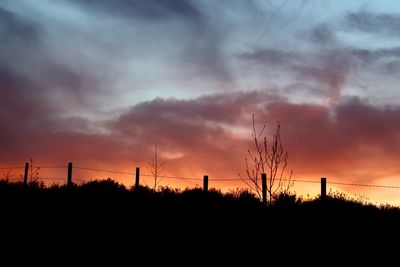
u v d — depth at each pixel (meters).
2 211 17.08
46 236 13.70
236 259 11.38
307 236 13.72
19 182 20.34
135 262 10.86
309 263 11.16
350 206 16.52
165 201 18.86
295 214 15.13
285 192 13.97
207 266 10.69
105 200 18.94
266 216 14.70
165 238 13.88
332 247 12.73
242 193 18.25
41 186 20.64
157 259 11.23
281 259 11.46
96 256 11.30
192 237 14.05
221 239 13.63
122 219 16.83
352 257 11.86
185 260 11.20
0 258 10.64
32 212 17.22
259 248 12.45
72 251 11.77
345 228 15.02
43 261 10.57
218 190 19.77
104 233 14.53
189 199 18.81
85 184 20.70
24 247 11.98
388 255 12.21
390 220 15.89
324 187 16.97
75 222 16.19
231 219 16.52
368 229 15.14
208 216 17.12
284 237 13.45
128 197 19.41
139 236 14.16
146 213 17.64
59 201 18.67
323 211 15.58
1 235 13.52
